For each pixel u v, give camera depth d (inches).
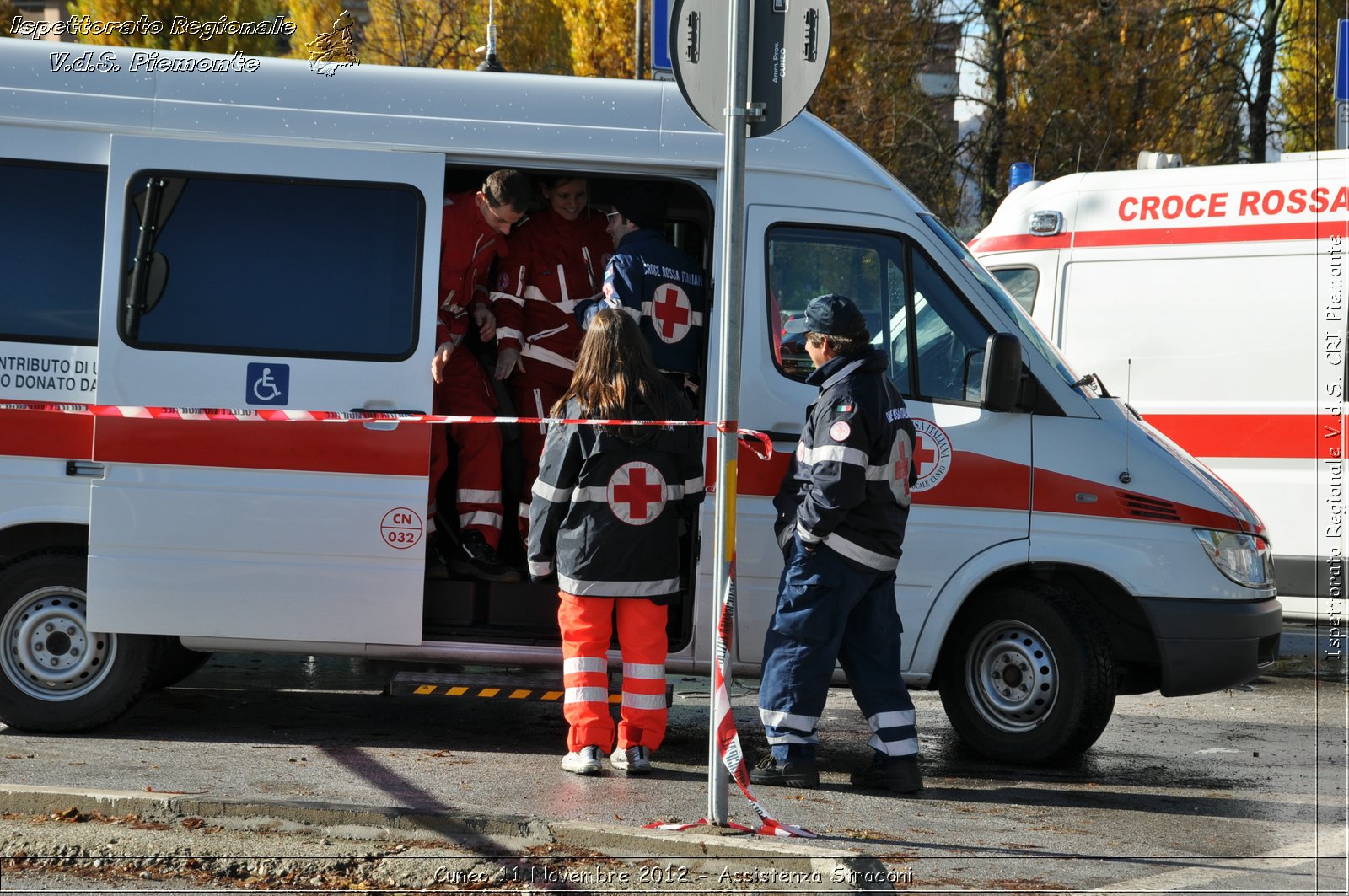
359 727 838.5
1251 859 624.1
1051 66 2647.6
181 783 674.8
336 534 753.6
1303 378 1162.0
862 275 785.6
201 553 752.3
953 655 794.8
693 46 598.5
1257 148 2706.7
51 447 754.2
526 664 773.3
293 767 719.7
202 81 765.9
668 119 774.5
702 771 746.8
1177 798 738.8
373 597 755.4
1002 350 740.0
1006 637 784.3
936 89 3009.4
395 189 764.0
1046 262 1270.9
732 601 605.9
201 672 999.0
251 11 2044.8
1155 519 770.2
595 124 772.0
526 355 824.3
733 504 602.9
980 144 2716.5
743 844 564.1
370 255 762.8
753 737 869.8
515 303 819.4
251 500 753.0
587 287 831.7
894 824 655.8
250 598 755.4
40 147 759.1
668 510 717.9
